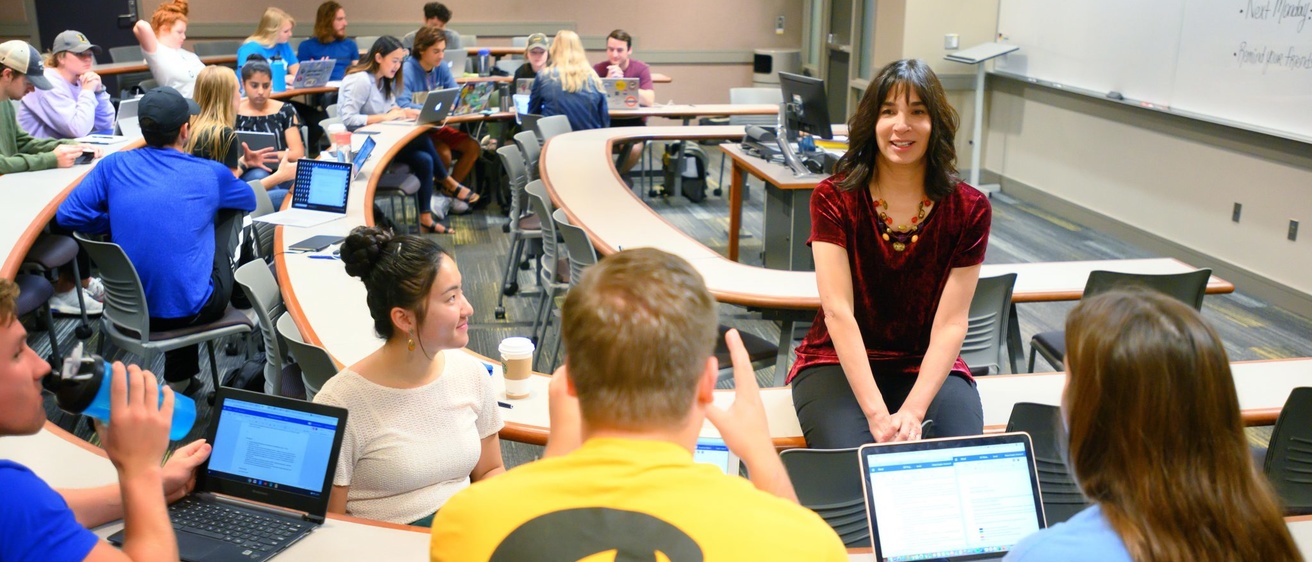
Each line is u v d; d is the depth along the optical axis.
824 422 2.36
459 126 7.43
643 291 0.98
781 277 3.64
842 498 1.96
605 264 1.03
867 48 9.05
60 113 5.14
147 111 3.57
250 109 5.48
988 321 3.33
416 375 2.09
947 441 1.71
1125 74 6.26
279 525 1.75
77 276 4.37
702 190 7.62
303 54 8.46
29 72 4.37
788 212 5.20
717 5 10.77
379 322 2.05
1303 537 1.84
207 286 3.61
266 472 1.81
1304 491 2.28
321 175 4.25
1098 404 1.09
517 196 5.11
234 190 3.71
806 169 5.24
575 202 4.64
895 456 1.70
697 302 0.99
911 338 2.45
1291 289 5.12
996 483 1.71
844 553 0.96
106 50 9.99
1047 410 2.10
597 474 0.96
